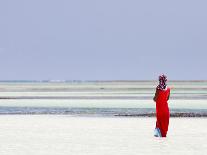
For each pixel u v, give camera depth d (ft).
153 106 241.35
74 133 124.88
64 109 219.20
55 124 148.25
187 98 336.08
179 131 129.59
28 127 139.13
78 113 194.70
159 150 97.19
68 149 98.22
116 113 195.21
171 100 303.68
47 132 126.93
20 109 218.59
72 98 338.54
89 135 120.78
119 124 148.56
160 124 117.60
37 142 108.06
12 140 111.24
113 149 98.37
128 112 200.64
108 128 137.08
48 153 93.35
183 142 108.58
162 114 117.08
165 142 108.47
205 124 148.15
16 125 144.87
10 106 240.73
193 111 205.36
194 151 95.96
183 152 94.73
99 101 291.58
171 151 95.96
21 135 120.47
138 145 103.91
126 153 93.61
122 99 320.09
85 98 338.34
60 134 122.72
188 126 142.31
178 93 470.80
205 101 289.74
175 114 188.85
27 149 98.07
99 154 92.43
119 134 122.83
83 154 92.38
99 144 105.29
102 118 170.81
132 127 139.85
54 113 195.21
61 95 407.64
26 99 322.55
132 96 379.35
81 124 148.15
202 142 108.58
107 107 233.55
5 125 144.87
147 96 378.32
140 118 170.81
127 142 108.37
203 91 565.94
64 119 165.99
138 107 233.55
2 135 120.47
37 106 240.73
